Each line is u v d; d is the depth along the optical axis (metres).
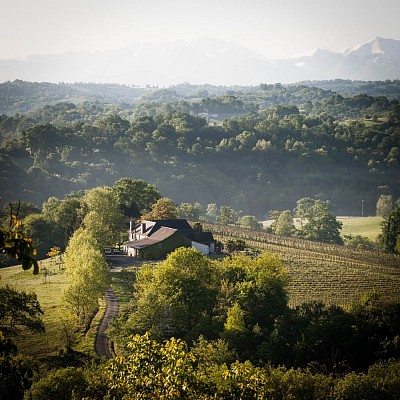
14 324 73.62
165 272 86.19
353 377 59.34
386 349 73.19
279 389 57.41
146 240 133.62
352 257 132.00
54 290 103.00
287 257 128.38
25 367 21.53
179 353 28.06
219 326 77.81
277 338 74.94
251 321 81.25
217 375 45.41
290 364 72.62
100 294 89.25
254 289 84.62
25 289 104.50
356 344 74.62
